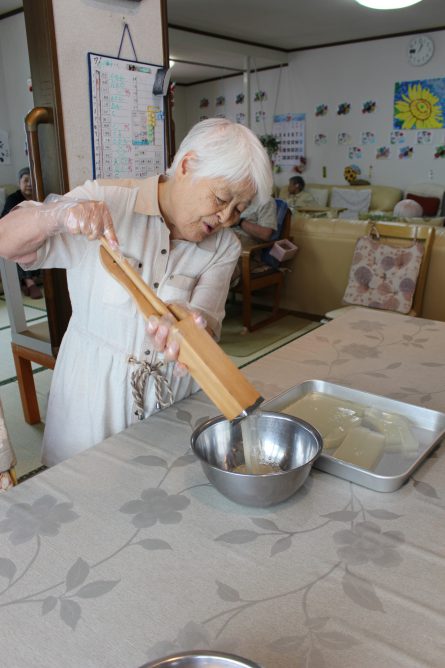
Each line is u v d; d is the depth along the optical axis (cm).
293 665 58
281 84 746
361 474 90
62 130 189
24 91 556
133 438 106
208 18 539
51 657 59
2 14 537
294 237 379
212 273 128
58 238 115
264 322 387
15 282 235
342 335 163
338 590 69
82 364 131
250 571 72
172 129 226
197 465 97
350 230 352
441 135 632
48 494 89
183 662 51
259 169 102
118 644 61
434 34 604
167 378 130
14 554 75
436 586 69
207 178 101
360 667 58
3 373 303
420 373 136
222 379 82
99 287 122
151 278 122
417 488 90
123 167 211
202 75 804
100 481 92
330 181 738
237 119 816
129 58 203
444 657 59
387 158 682
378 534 79
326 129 722
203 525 81
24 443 230
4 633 62
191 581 70
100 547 77
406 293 289
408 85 639
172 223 121
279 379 132
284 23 566
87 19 186
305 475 84
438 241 298
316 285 382
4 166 596
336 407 117
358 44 663
